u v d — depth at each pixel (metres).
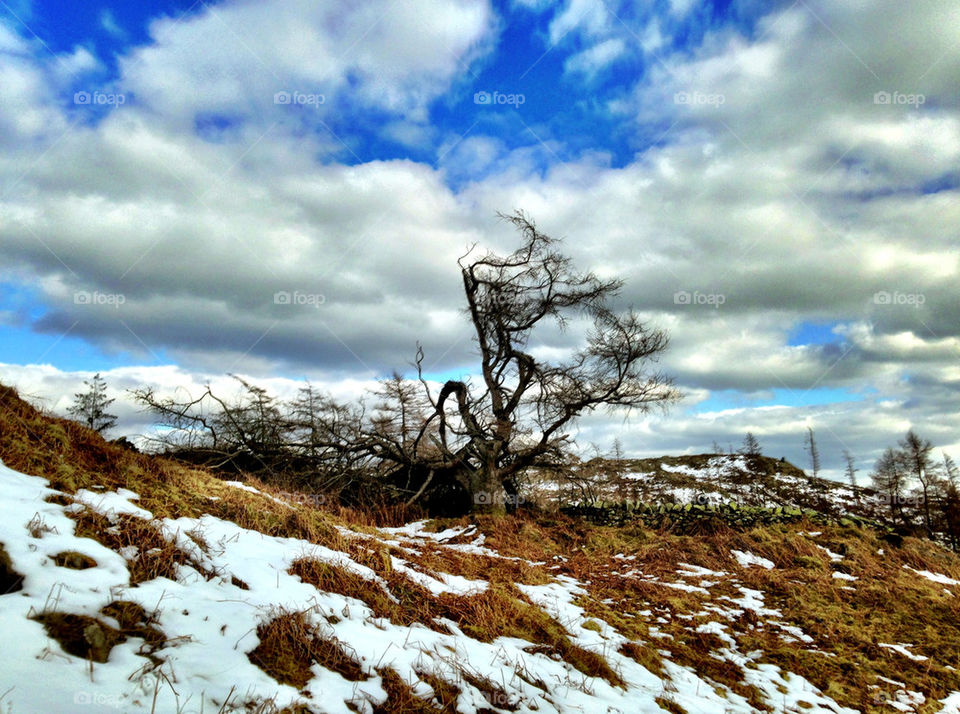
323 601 5.54
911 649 8.12
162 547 5.42
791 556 12.95
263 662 4.21
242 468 18.17
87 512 5.41
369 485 19.47
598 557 12.53
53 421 7.95
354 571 6.59
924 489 35.28
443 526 15.80
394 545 10.16
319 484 18.48
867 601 10.14
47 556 4.44
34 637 3.54
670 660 6.79
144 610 4.32
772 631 8.35
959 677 7.26
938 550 14.43
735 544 13.51
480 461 20.45
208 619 4.50
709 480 45.31
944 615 9.72
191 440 17.44
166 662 3.81
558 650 6.29
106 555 4.82
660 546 13.39
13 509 4.95
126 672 3.59
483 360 20.70
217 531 6.59
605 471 23.50
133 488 6.99
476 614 6.59
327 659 4.57
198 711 3.44
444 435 20.58
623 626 7.59
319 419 19.92
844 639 8.16
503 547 12.84
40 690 3.10
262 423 18.89
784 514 16.30
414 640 5.39
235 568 5.62
